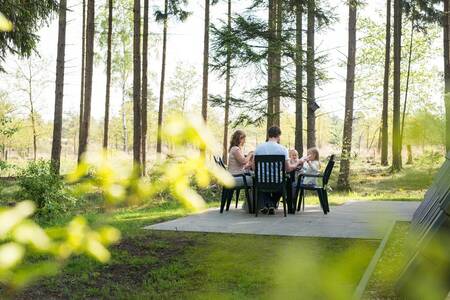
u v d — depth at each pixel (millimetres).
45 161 10625
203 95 21609
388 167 23953
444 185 2625
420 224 3174
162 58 24969
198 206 785
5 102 33094
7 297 739
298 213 9289
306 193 15438
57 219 9211
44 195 9492
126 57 32906
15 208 692
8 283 719
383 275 3033
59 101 18281
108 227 806
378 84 32781
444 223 1980
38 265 747
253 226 7742
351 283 875
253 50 15016
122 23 30891
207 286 4801
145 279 5242
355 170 23516
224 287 4746
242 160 9203
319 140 44188
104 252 782
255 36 15203
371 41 32875
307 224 7895
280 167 8586
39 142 41781
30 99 34594
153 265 5723
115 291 4848
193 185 828
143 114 20484
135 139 17203
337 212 9430
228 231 7344
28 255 5125
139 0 17406
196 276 5219
